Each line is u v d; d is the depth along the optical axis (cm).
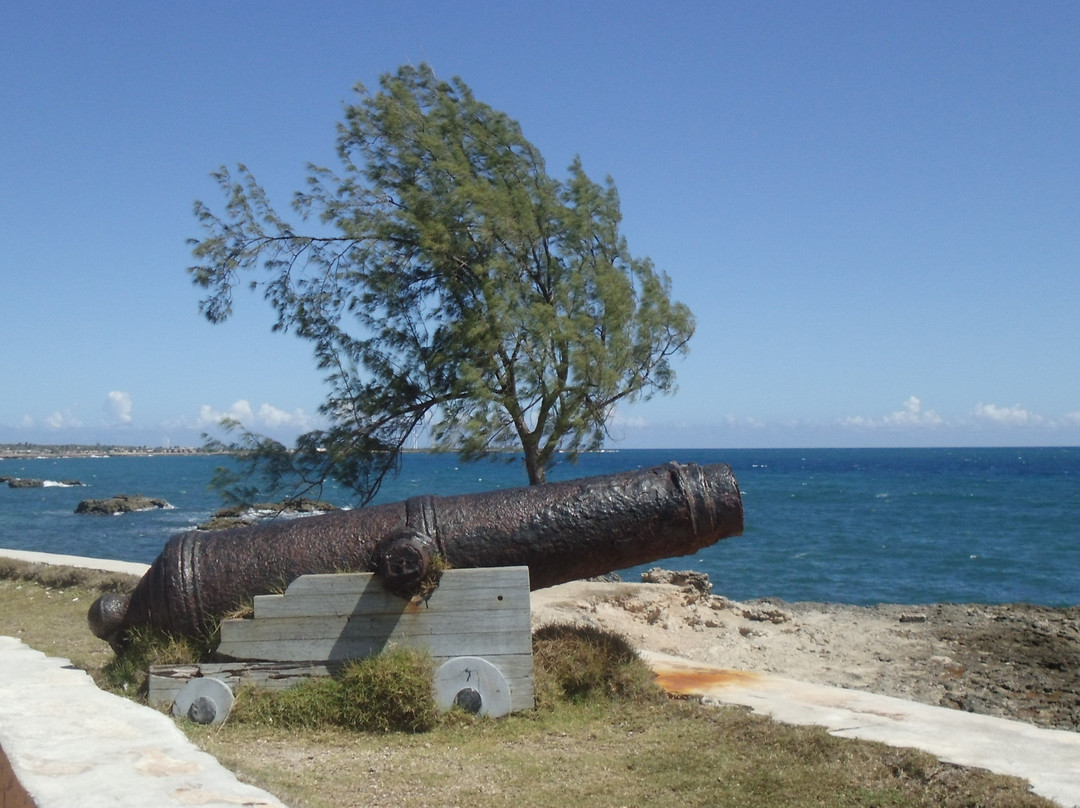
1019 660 1164
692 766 537
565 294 1134
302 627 641
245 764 527
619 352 1134
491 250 1113
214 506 5541
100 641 987
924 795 494
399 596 642
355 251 1146
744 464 14225
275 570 666
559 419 1130
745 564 2680
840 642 1255
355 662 637
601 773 530
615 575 1577
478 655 643
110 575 1417
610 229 1212
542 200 1148
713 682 752
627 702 666
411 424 1171
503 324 1059
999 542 3244
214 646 653
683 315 1223
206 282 1133
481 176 1156
